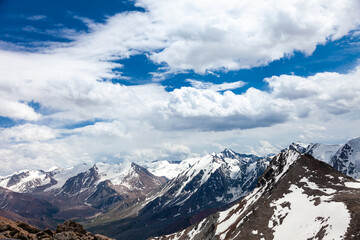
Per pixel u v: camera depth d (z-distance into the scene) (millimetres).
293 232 141000
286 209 165625
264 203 181750
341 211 131500
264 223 162375
